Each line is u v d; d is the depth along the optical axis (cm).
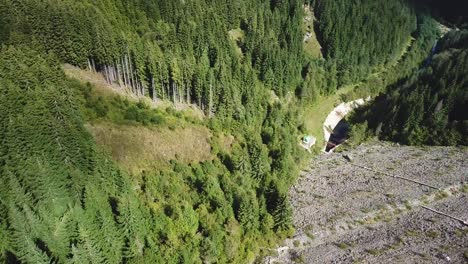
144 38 13362
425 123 13300
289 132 13000
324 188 10919
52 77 8850
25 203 5791
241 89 13562
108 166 7631
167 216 7812
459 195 10250
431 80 14875
